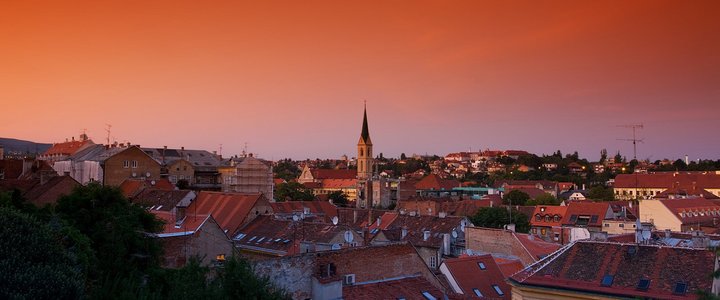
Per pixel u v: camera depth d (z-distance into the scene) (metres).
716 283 43.66
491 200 196.12
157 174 147.62
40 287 33.03
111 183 139.38
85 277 39.16
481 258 66.06
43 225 37.72
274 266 44.69
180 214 88.12
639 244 51.47
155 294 38.53
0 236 34.06
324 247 69.38
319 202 137.50
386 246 53.25
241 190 163.88
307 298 46.34
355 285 49.28
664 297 44.47
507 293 61.81
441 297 51.88
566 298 48.91
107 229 48.62
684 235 75.44
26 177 132.62
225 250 58.25
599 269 49.81
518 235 80.38
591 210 139.38
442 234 99.12
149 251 48.69
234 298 36.53
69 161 152.25
